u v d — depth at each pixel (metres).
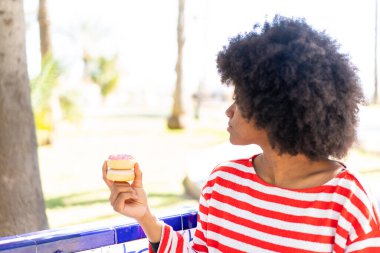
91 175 9.26
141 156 11.88
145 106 41.38
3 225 3.55
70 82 13.77
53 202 6.99
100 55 27.17
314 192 1.41
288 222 1.42
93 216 6.21
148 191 7.69
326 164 1.48
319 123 1.39
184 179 8.41
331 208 1.37
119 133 17.83
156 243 1.60
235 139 1.55
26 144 3.67
